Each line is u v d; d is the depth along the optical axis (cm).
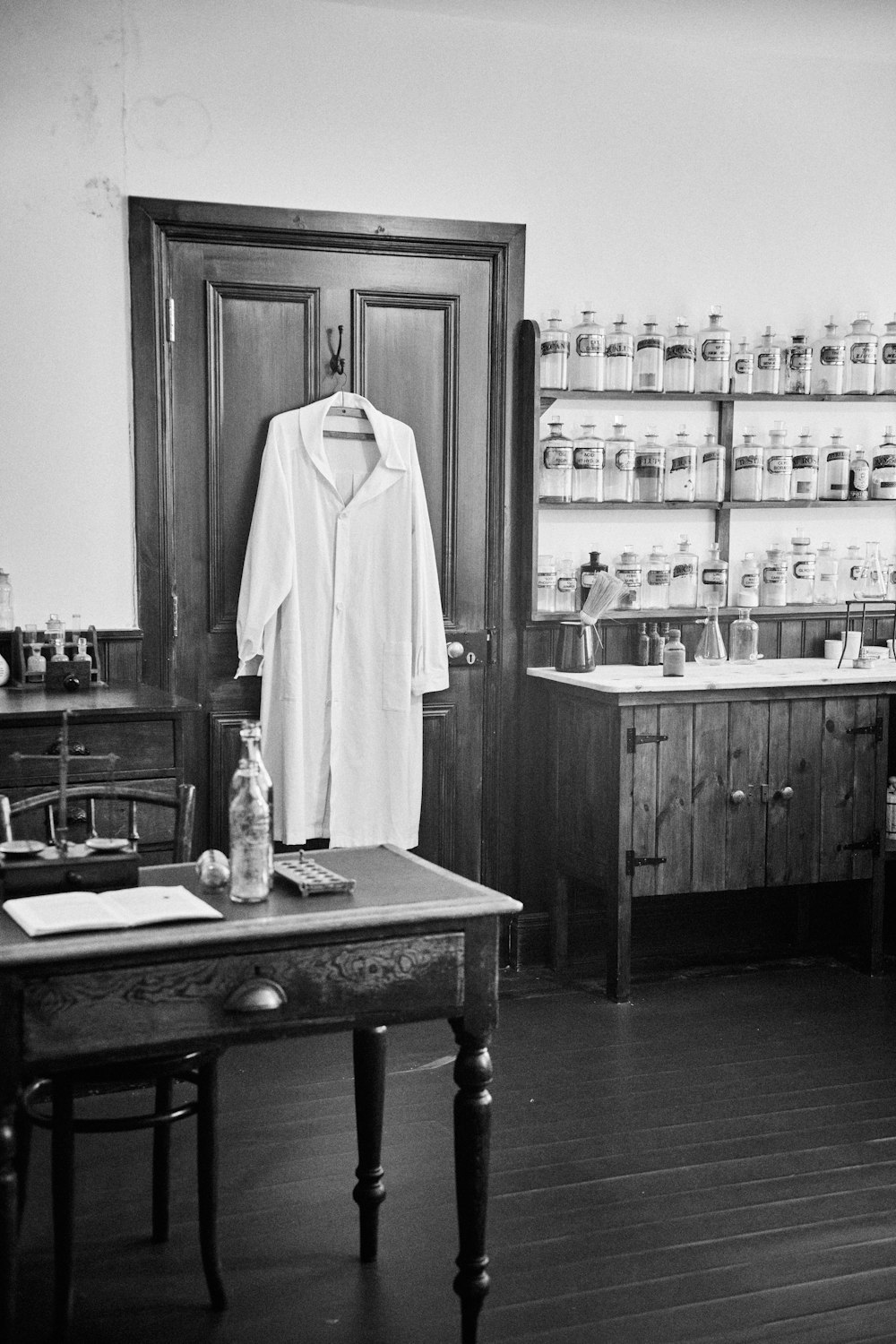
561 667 441
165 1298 241
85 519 407
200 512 419
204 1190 236
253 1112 326
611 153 452
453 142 435
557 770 447
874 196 484
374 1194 254
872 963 444
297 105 417
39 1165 296
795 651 486
